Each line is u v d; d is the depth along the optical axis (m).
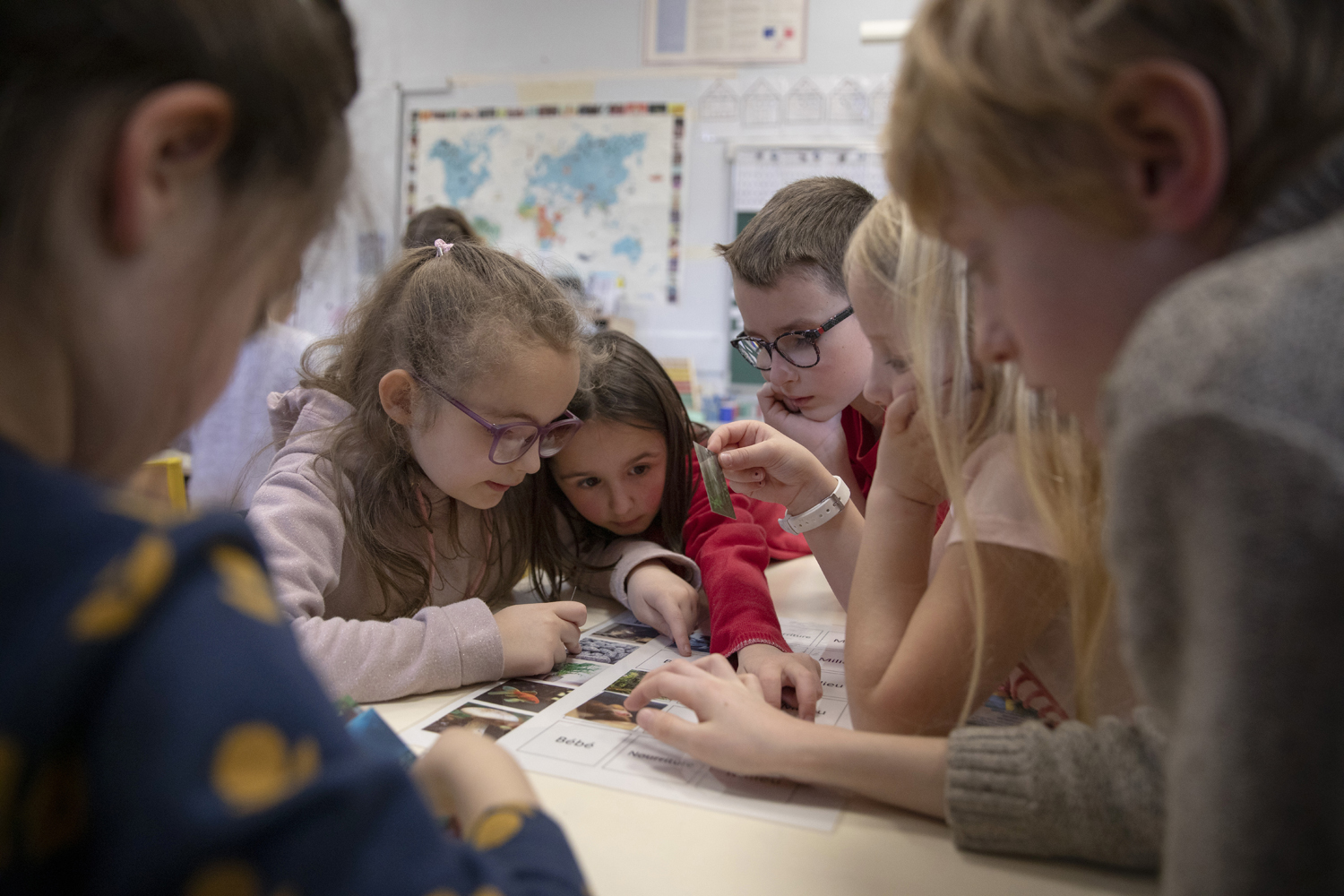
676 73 3.52
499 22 3.66
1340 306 0.29
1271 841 0.29
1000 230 0.41
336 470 0.99
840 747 0.60
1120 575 0.33
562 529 1.32
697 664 0.78
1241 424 0.27
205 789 0.26
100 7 0.29
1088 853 0.52
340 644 0.80
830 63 3.40
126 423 0.34
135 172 0.30
